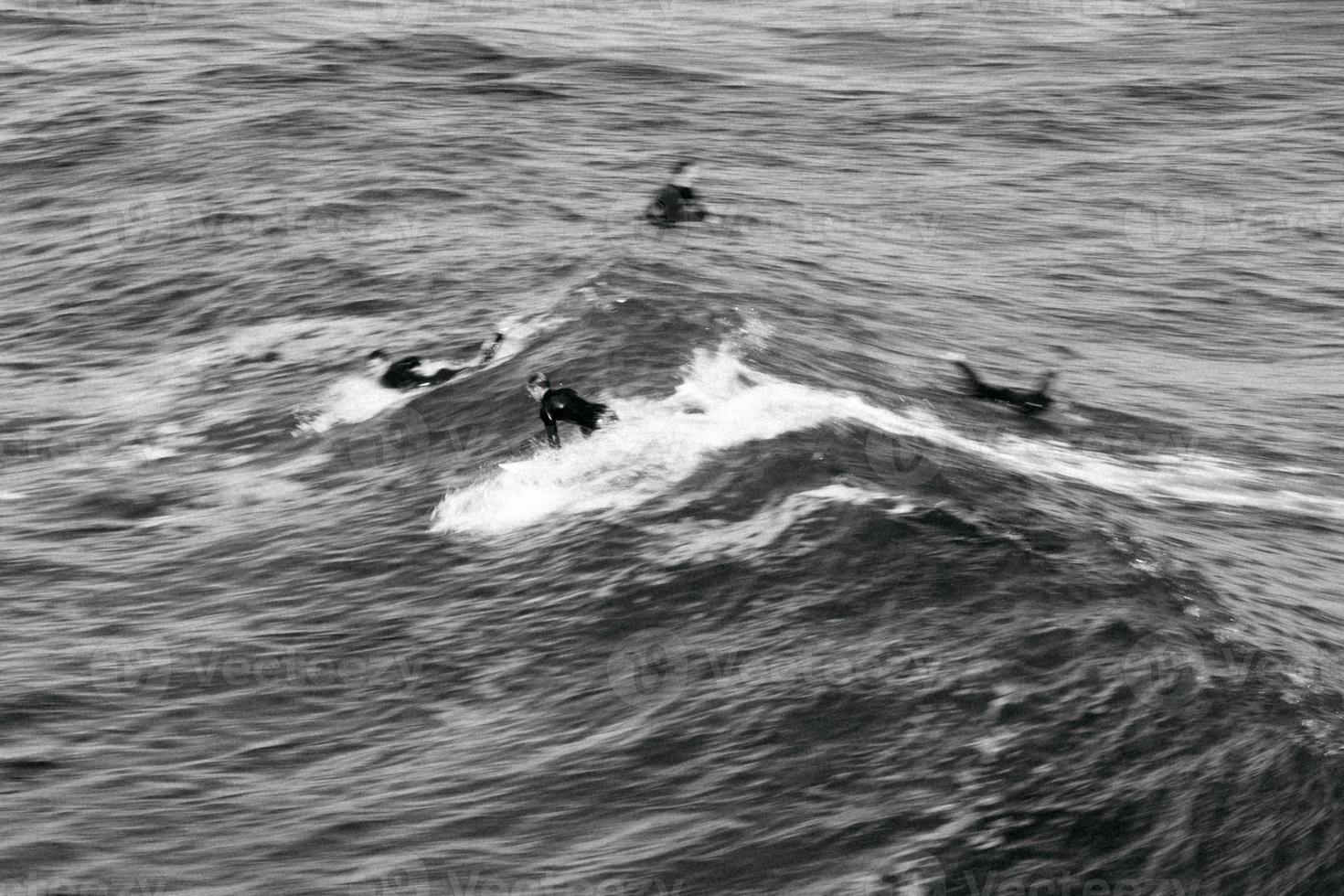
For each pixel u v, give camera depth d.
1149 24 55.84
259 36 46.97
